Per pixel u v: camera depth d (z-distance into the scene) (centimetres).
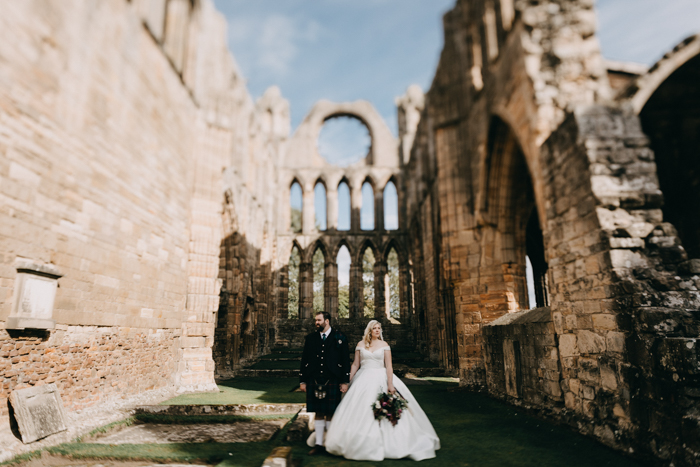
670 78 945
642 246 575
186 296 1158
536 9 846
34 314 582
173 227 1091
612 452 492
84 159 719
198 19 1298
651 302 511
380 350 504
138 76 909
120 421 652
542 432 592
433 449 471
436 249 1886
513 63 916
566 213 693
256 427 631
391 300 4469
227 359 1540
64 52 670
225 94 1358
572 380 641
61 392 641
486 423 656
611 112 646
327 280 3183
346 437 452
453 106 1365
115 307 807
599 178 611
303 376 506
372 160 3450
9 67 562
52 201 639
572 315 654
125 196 853
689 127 1072
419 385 1192
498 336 921
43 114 624
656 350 462
